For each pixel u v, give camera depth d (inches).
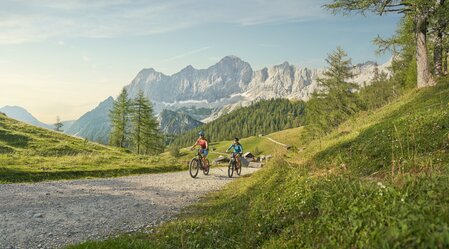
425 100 832.9
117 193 661.3
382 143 499.5
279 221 285.9
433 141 418.9
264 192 437.4
